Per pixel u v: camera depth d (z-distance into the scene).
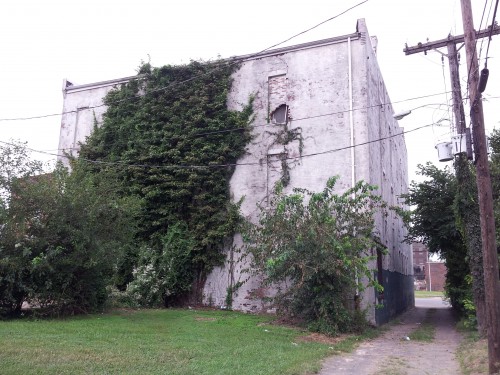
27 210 13.91
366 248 14.77
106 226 15.13
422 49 15.46
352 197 17.48
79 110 23.86
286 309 15.41
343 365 9.88
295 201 15.01
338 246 13.56
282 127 19.36
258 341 11.70
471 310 15.82
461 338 14.27
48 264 13.50
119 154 21.30
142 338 11.09
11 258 13.57
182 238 19.27
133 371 7.91
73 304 14.69
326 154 18.42
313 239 14.08
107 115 22.27
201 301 19.06
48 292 14.05
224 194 19.50
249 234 16.48
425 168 19.83
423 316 23.80
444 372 9.52
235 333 12.77
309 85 19.31
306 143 18.84
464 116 13.79
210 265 19.03
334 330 13.77
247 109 19.94
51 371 7.61
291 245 14.26
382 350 12.12
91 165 21.33
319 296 14.19
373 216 18.05
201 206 19.44
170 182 19.64
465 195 13.84
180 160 19.78
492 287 8.83
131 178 20.34
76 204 14.15
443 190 19.12
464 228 14.23
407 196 20.16
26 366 7.80
